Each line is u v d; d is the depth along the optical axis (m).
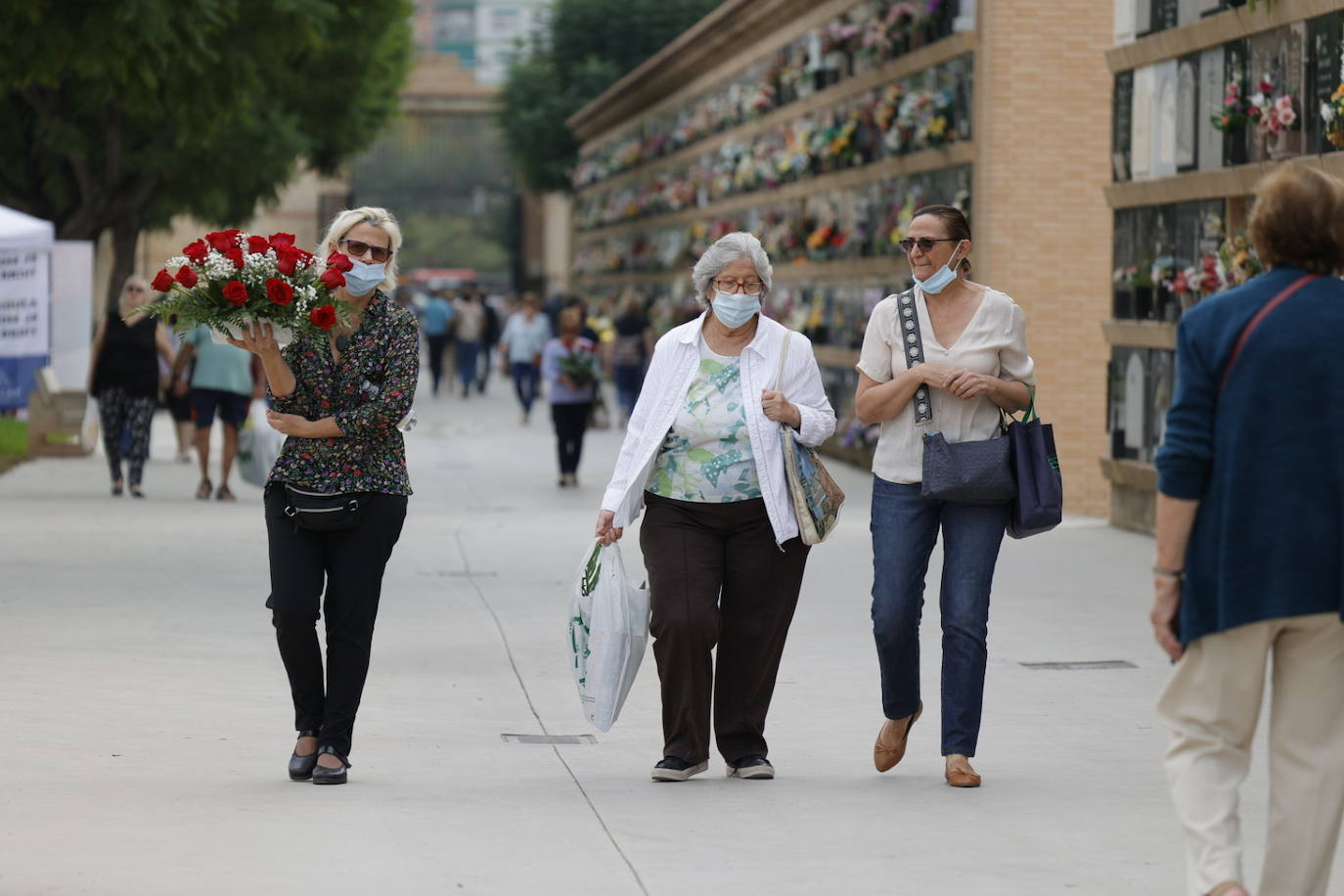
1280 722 14.66
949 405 22.16
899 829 19.89
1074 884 17.64
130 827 19.45
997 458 21.75
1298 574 14.30
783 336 22.31
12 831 19.12
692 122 112.62
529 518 54.62
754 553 22.30
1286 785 14.60
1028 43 62.12
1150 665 30.95
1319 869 14.58
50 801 20.53
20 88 64.12
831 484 22.28
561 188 182.62
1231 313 14.62
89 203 95.12
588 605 22.69
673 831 19.70
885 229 71.94
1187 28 47.81
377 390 21.69
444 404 123.50
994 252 62.34
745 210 97.81
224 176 99.56
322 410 21.77
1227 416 14.54
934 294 22.17
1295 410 14.41
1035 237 62.44
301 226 171.00
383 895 17.02
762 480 21.89
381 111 124.06
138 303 57.97
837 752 24.28
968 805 21.02
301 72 105.69
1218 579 14.51
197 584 39.44
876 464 22.58
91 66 61.44
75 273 80.94
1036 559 46.12
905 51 70.62
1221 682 14.68
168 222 111.88
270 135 99.50
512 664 31.02
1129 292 52.94
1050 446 21.95
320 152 118.25
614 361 99.06
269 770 22.69
